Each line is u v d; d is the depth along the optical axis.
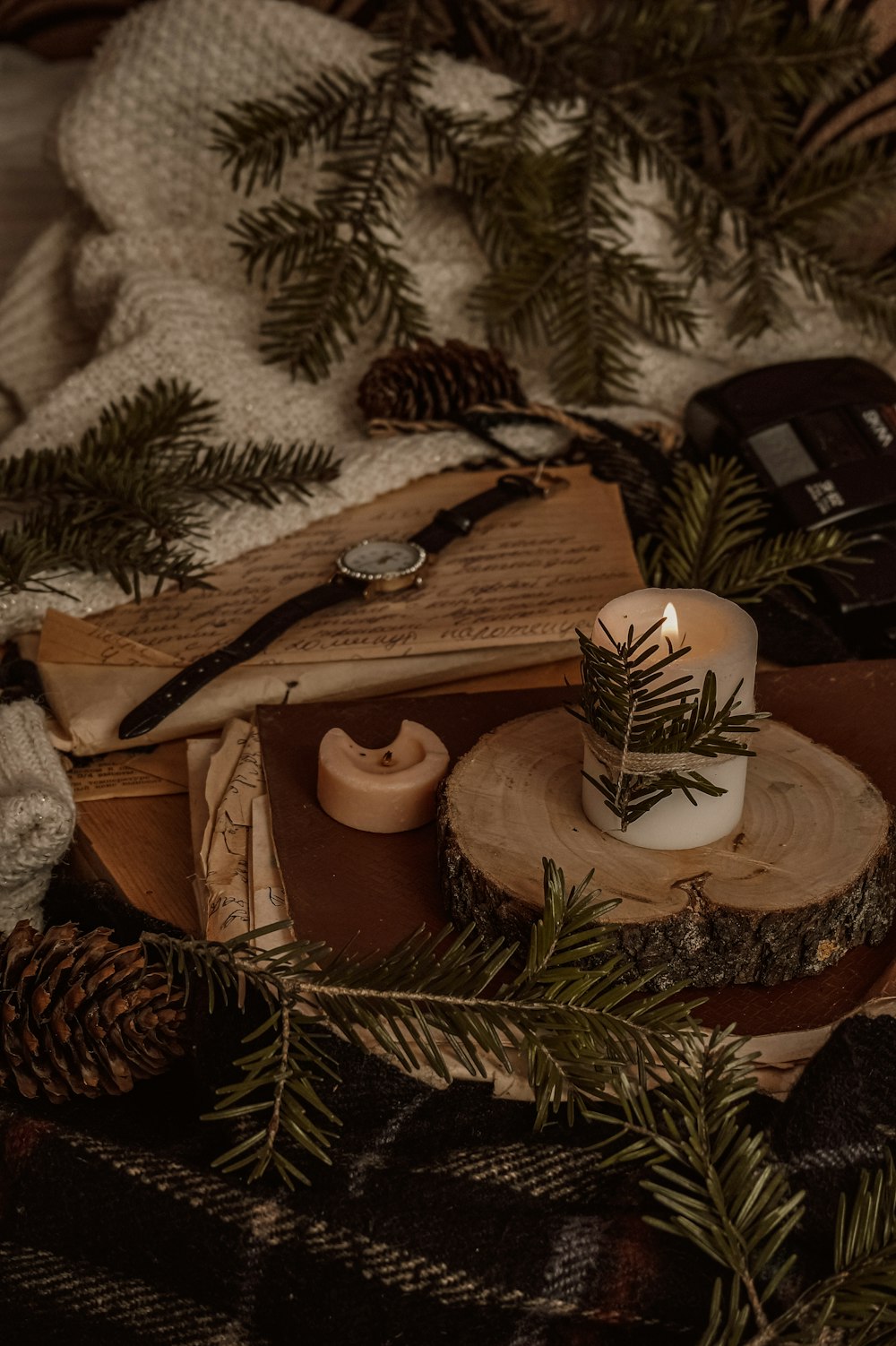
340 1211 0.80
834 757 0.91
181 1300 0.82
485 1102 0.84
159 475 1.11
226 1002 0.84
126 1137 0.85
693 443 1.22
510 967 0.86
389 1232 0.80
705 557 1.06
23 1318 0.83
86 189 1.31
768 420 1.16
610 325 1.26
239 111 1.28
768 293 1.27
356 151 1.29
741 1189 0.78
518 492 1.14
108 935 0.88
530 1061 0.81
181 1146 0.84
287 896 0.88
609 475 1.17
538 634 1.02
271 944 0.87
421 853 0.91
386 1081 0.84
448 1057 0.85
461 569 1.09
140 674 1.02
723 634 0.84
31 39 1.65
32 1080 0.87
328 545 1.12
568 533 1.11
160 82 1.29
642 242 1.32
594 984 0.82
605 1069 0.81
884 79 1.28
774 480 1.13
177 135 1.30
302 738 0.96
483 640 1.02
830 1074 0.82
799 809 0.88
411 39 1.26
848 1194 0.81
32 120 1.58
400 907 0.88
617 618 0.85
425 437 1.20
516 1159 0.82
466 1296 0.79
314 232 1.25
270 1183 0.81
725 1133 0.79
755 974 0.84
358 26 1.41
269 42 1.27
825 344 1.32
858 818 0.87
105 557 1.06
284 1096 0.81
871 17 1.27
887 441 1.14
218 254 1.32
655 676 0.79
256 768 0.96
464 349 1.22
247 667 1.02
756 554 1.06
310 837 0.91
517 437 1.21
